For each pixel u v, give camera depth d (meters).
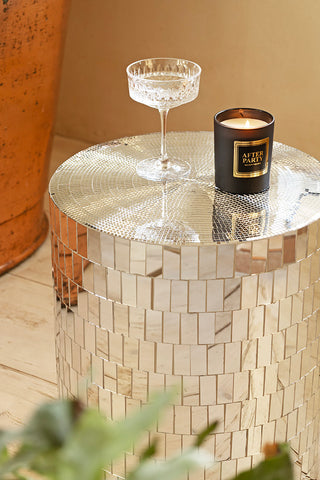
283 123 1.88
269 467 0.33
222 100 1.93
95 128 2.15
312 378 0.98
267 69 1.83
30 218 1.67
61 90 2.15
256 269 0.85
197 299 0.86
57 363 1.06
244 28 1.81
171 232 0.86
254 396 0.93
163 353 0.90
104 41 2.01
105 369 0.94
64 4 1.49
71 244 0.91
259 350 0.90
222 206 0.92
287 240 0.85
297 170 1.01
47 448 0.28
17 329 1.47
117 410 0.96
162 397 0.29
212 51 1.88
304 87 1.81
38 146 1.60
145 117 2.05
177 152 1.08
